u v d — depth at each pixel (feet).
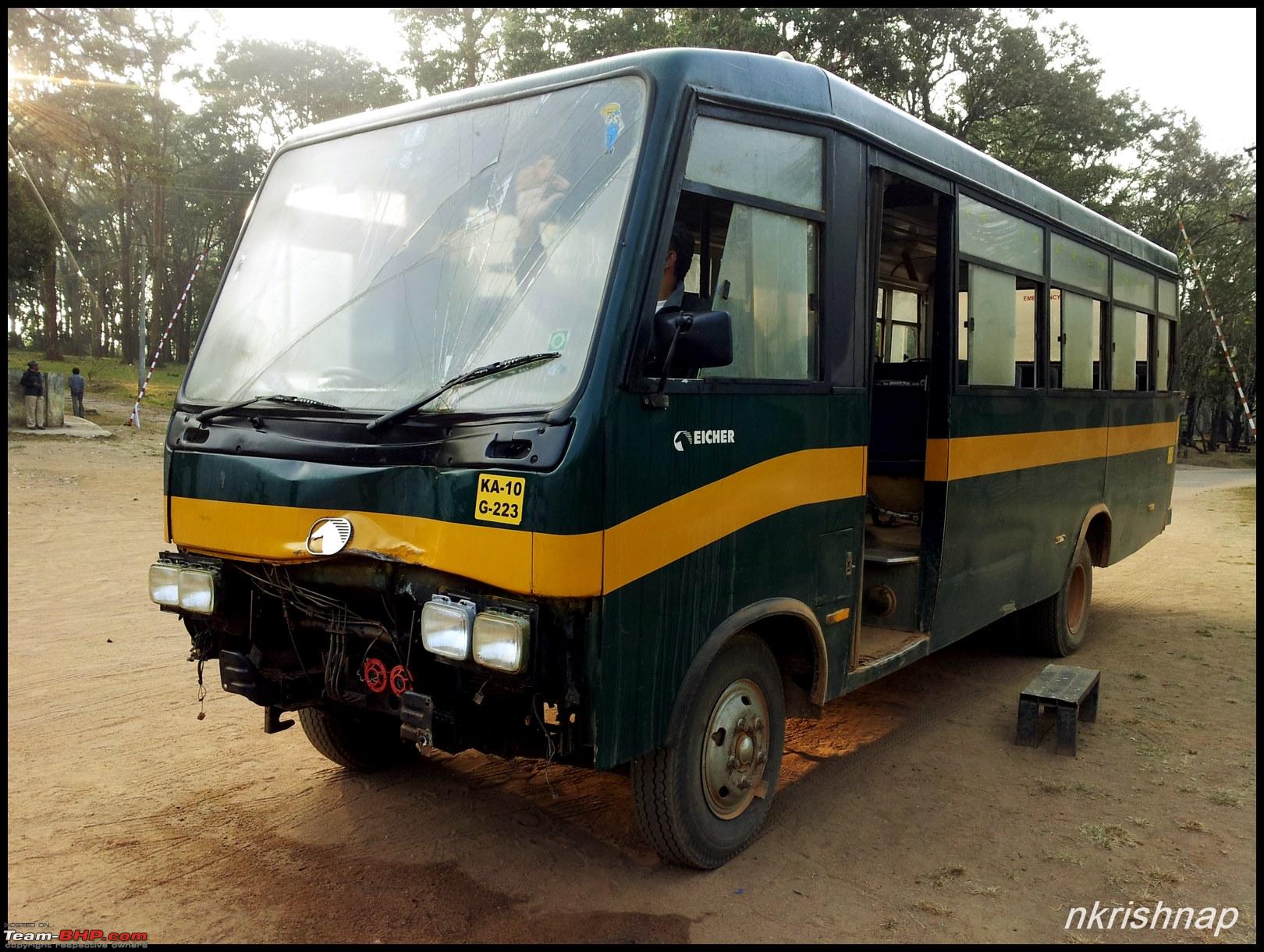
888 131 15.19
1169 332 30.83
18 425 74.02
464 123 12.53
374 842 12.94
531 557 9.57
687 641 11.20
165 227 177.17
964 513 17.65
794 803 14.75
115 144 107.86
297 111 165.58
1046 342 21.29
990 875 12.54
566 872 12.28
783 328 12.90
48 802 13.85
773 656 13.38
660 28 84.58
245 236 14.07
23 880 11.67
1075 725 16.87
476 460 9.99
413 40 107.55
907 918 11.41
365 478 10.64
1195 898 12.04
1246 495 74.59
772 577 12.60
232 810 13.79
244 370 12.82
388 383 11.51
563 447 9.64
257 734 16.76
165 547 34.73
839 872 12.53
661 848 11.97
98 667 20.20
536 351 10.48
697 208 11.50
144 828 13.15
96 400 111.75
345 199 13.19
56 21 95.91
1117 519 26.02
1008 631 23.88
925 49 94.84
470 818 13.75
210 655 13.01
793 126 12.91
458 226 11.92
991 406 18.48
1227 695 20.59
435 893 11.66
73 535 36.58
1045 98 97.45
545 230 11.10
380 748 15.24
